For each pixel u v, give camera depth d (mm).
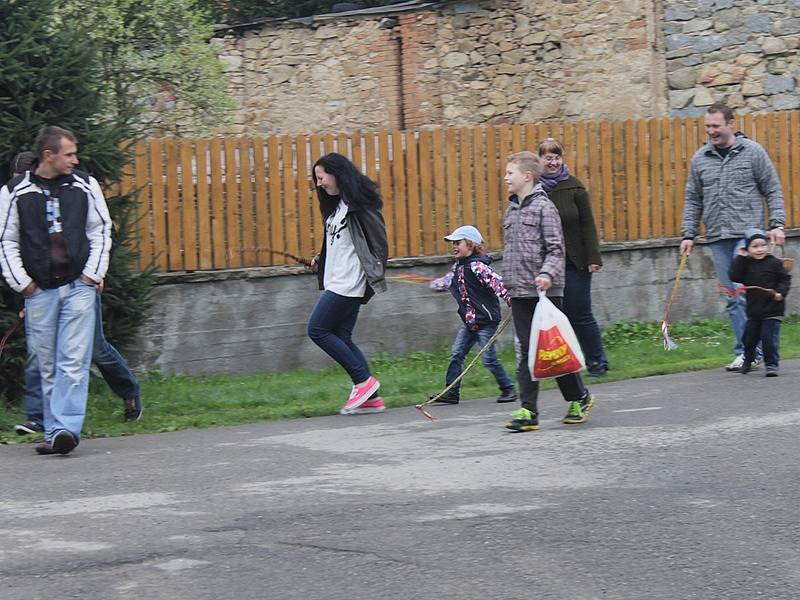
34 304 16016
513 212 17047
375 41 41625
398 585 9930
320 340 19250
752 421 16688
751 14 35938
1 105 19781
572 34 37531
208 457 15414
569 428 16844
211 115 36188
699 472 13695
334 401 20516
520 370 16938
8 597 9758
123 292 21094
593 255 22000
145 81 33844
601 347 22375
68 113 20344
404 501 12586
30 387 17500
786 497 12539
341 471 14211
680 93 36125
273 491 13195
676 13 36000
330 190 19594
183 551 10906
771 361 21438
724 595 9695
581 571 10258
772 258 21453
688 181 23250
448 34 40094
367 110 41906
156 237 23562
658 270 28359
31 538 11445
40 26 20078
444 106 40281
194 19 34125
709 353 24688
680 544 11000
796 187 30078
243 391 21266
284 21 42438
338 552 10812
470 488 13133
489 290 20000
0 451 16531
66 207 16000
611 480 13398
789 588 9852
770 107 36094
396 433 17031
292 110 42906
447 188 26031
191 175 23797
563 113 37875
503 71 39125
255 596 9695
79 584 10039
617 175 27969
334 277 19438
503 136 26531
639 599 9594
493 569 10312
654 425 16719
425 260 25688
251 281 24281
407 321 25641
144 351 23547
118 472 14531
